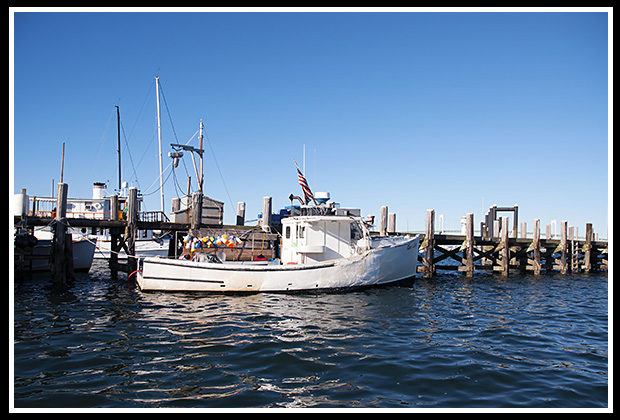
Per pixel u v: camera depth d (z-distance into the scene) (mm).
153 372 7641
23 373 7566
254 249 20844
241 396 6574
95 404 6242
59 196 18703
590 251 30188
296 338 9906
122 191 31750
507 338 10359
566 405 6352
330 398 6531
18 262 18266
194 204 22188
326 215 17438
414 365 8070
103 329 10727
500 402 6441
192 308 13352
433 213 24359
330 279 16312
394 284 18094
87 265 24250
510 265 30531
